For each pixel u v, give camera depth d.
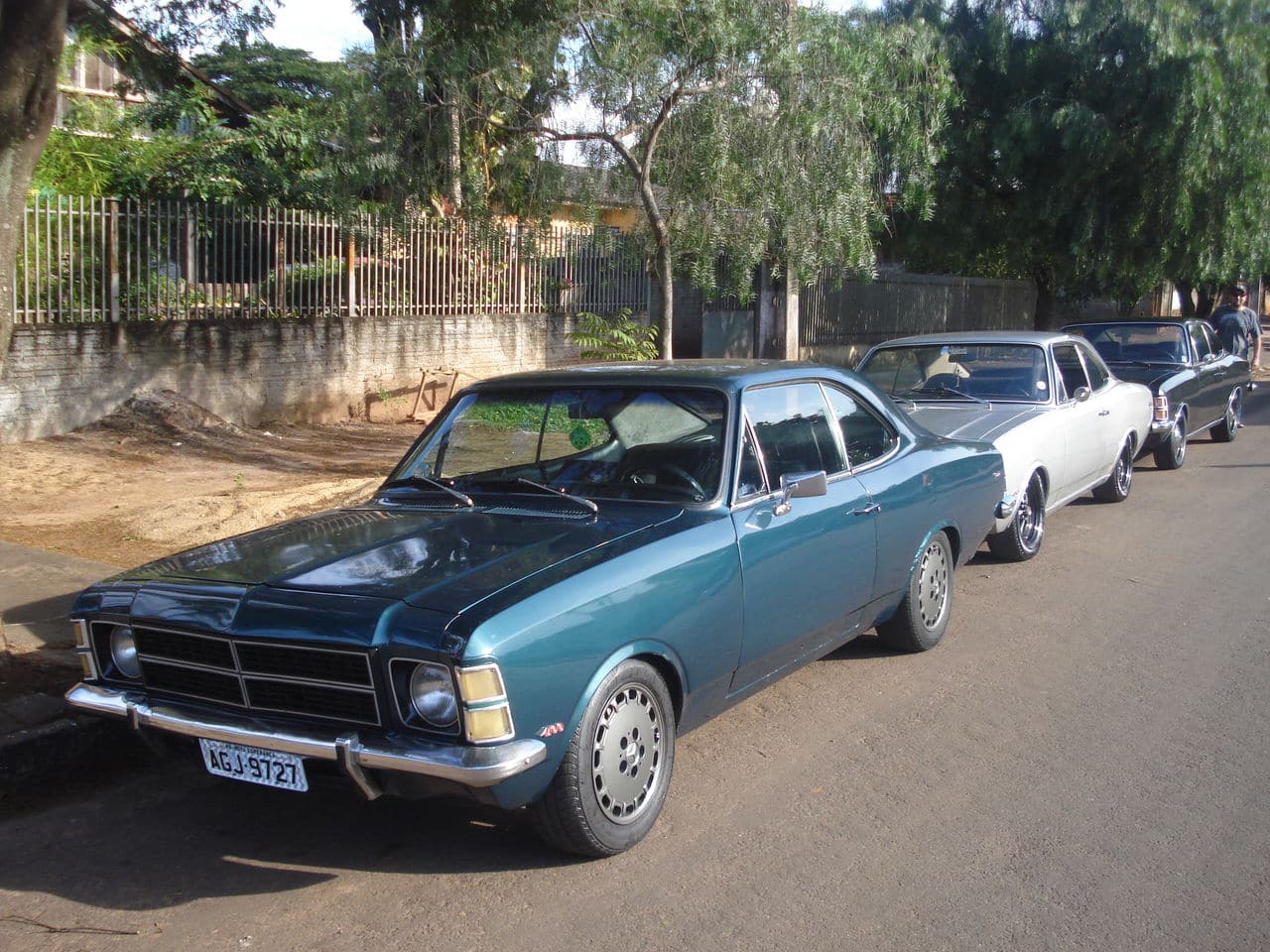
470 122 11.05
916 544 5.79
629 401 4.88
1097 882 3.80
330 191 12.66
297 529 4.56
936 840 4.10
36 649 5.61
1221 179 18.81
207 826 4.29
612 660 3.81
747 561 4.45
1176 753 4.88
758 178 10.45
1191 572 8.03
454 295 15.65
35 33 5.31
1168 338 13.34
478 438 5.06
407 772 3.39
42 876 3.90
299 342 13.98
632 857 3.98
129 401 12.50
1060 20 18.91
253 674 3.69
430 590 3.67
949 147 18.92
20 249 11.50
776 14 10.24
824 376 5.46
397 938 3.48
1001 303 25.11
